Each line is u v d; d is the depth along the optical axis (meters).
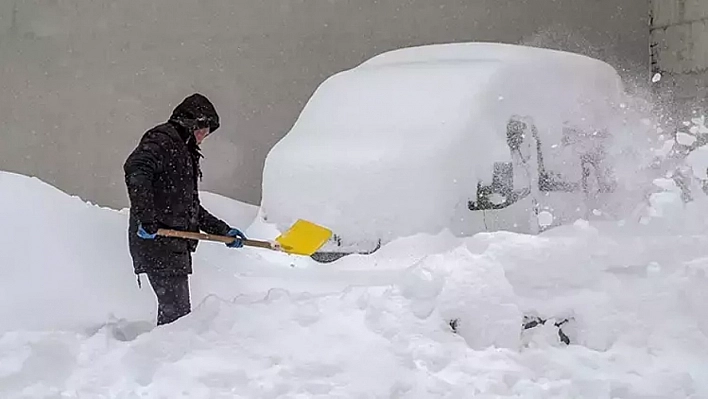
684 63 11.52
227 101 11.32
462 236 5.51
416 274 4.77
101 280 5.80
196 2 11.23
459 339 4.37
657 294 4.60
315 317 4.62
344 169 5.79
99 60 11.25
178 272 5.20
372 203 5.62
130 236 5.18
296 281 5.36
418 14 11.59
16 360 4.27
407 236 5.46
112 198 11.36
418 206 5.49
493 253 4.87
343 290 4.89
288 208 5.96
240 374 4.12
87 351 4.50
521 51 6.52
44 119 11.33
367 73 6.78
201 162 11.26
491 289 4.61
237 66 11.30
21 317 5.23
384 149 5.77
